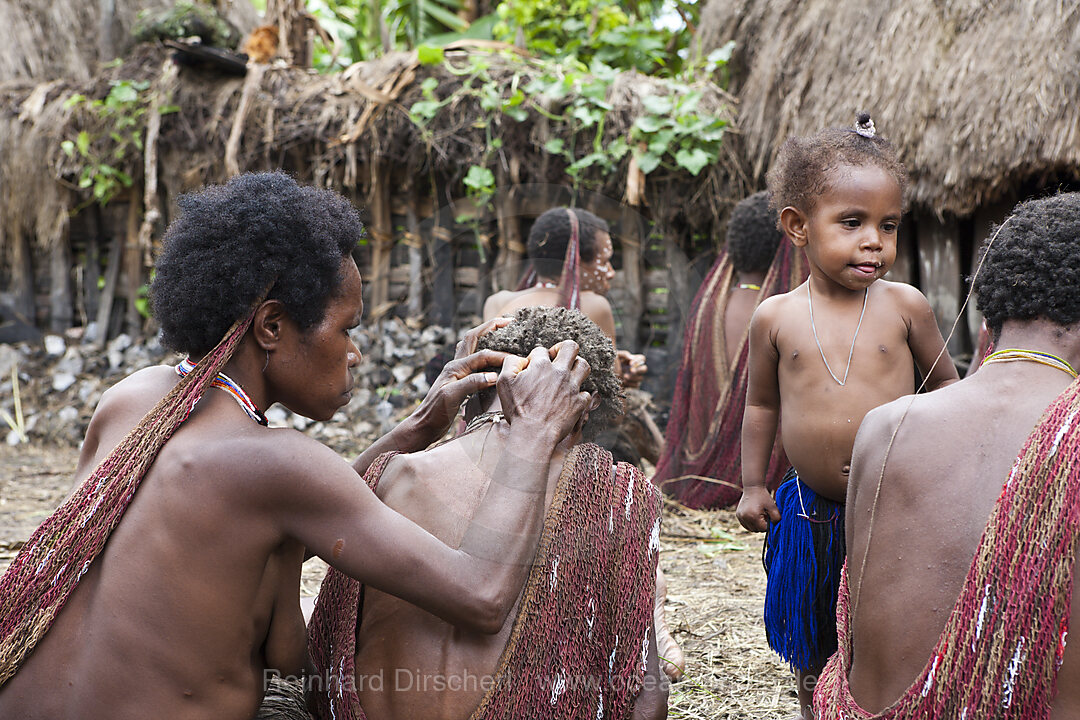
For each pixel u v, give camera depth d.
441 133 4.52
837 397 2.02
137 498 1.35
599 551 1.43
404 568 1.32
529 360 1.47
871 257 2.00
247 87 5.21
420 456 1.49
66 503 1.36
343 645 1.43
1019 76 3.86
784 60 4.52
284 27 5.68
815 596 2.03
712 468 2.63
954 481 1.29
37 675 1.33
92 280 5.91
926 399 1.39
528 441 1.41
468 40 5.05
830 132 2.11
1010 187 4.07
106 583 1.33
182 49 5.13
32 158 5.55
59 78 6.04
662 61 5.58
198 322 1.37
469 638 1.40
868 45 4.27
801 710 2.09
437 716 1.36
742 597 2.96
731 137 4.59
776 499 2.19
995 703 1.20
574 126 4.48
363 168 4.74
